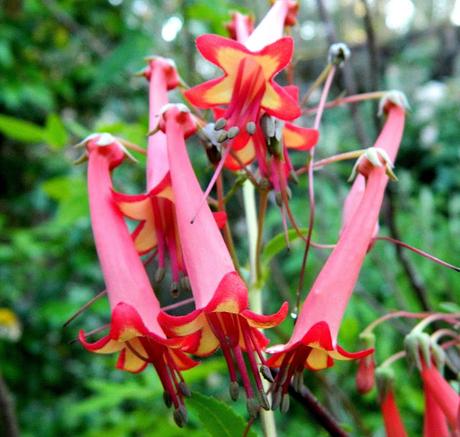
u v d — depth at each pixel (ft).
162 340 0.31
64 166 1.76
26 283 1.62
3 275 1.58
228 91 0.37
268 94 0.36
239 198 0.73
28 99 1.62
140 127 0.67
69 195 0.78
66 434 1.48
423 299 0.58
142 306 0.33
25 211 1.84
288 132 0.39
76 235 1.50
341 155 0.38
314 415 0.40
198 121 0.36
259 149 0.37
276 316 0.31
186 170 0.35
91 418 1.41
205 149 0.36
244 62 0.36
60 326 1.56
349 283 0.34
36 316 1.55
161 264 0.37
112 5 1.51
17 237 1.53
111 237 0.35
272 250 0.44
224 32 0.74
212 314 0.32
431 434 0.43
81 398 1.58
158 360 0.33
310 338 0.31
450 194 2.06
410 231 1.25
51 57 1.71
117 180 1.13
